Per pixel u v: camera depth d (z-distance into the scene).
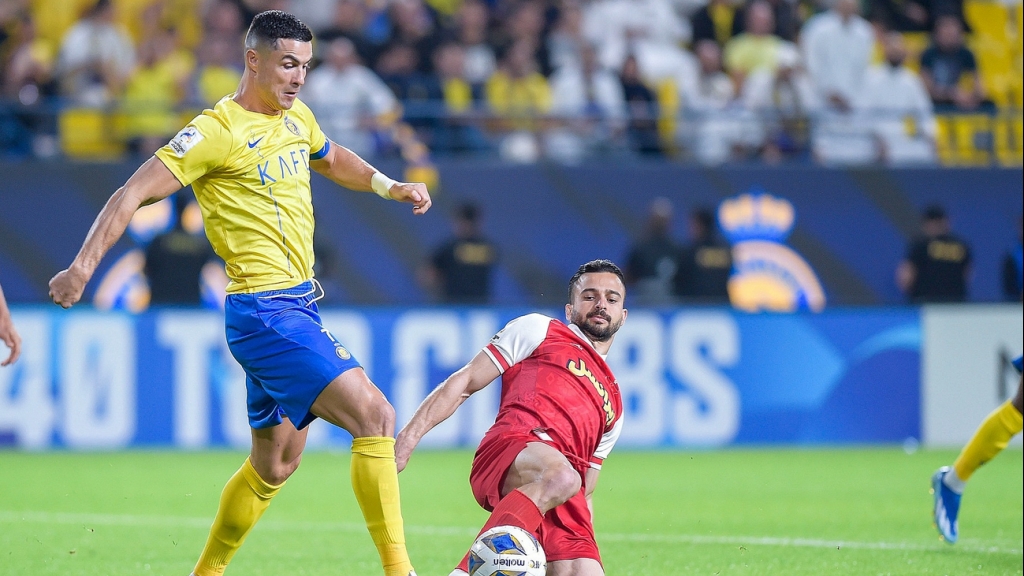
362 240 46.69
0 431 41.53
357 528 25.64
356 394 15.39
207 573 17.22
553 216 47.75
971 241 48.84
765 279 48.06
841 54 56.31
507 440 16.12
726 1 58.66
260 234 16.14
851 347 45.19
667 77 56.47
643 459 40.69
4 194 45.31
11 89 51.09
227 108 15.98
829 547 22.81
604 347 17.53
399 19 55.12
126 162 46.06
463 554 22.22
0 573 19.75
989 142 53.84
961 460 22.67
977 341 45.56
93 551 22.20
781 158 52.81
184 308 42.66
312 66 54.53
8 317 15.89
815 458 41.06
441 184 47.25
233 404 42.72
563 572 15.83
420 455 41.69
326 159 17.78
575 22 57.53
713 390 44.34
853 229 48.44
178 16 56.50
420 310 43.66
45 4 56.12
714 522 26.69
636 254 46.19
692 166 48.06
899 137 53.66
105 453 41.19
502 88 53.75
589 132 52.38
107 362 42.09
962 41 57.31
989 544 23.25
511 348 16.92
